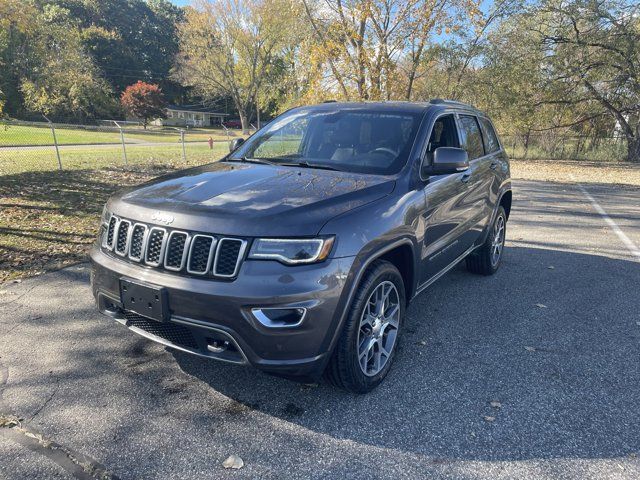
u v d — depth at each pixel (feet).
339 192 9.64
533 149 101.65
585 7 81.25
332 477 7.61
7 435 8.45
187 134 164.14
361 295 9.12
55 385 10.07
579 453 8.27
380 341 10.09
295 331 8.21
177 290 8.43
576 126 99.81
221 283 8.23
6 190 33.22
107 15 275.59
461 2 66.39
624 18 82.02
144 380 10.34
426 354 11.81
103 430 8.65
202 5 186.80
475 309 14.79
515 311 14.67
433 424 9.01
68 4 257.75
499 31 88.89
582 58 86.33
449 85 96.43
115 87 257.34
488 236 17.13
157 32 294.05
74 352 11.50
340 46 64.85
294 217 8.48
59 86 132.36
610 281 17.78
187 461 7.91
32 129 124.47
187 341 8.96
